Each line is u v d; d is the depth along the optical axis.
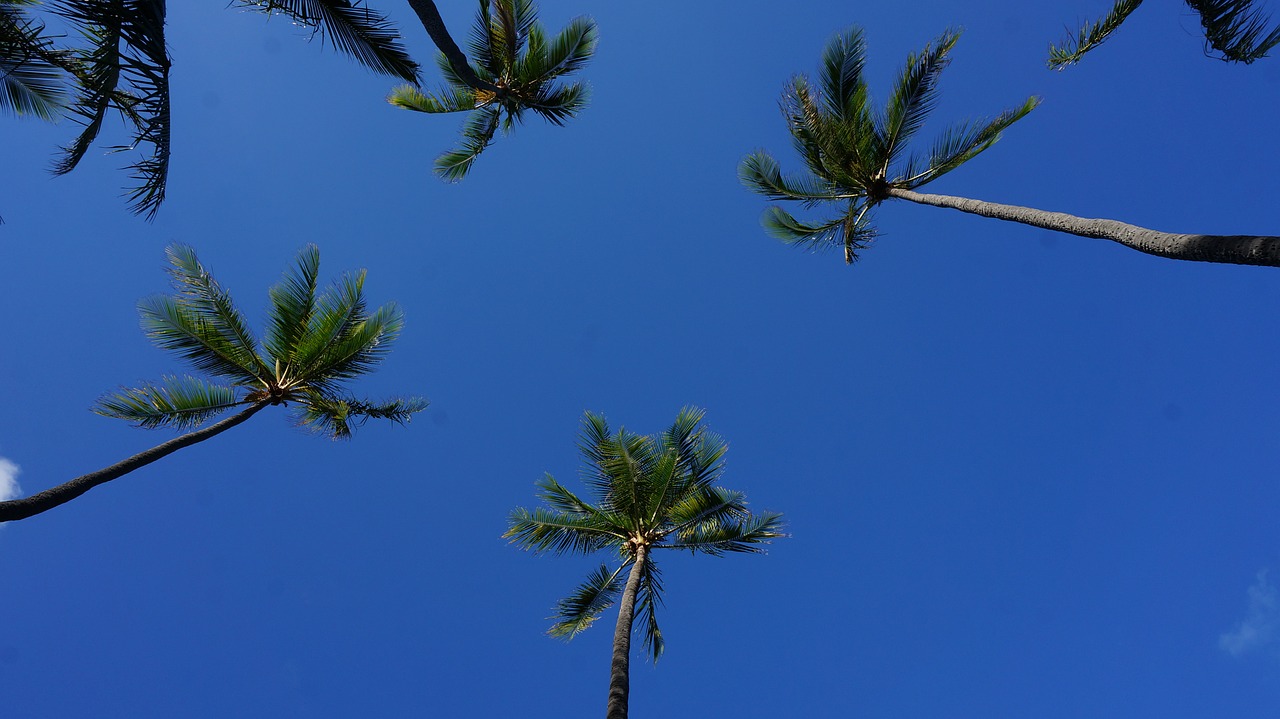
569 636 16.50
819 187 16.09
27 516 8.84
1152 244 7.70
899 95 14.21
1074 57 10.49
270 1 7.34
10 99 10.35
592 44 14.41
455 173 17.36
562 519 17.50
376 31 7.57
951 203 12.59
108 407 13.45
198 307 14.41
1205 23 8.81
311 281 15.09
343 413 15.63
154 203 7.31
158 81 6.57
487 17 13.11
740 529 16.39
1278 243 6.21
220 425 13.77
